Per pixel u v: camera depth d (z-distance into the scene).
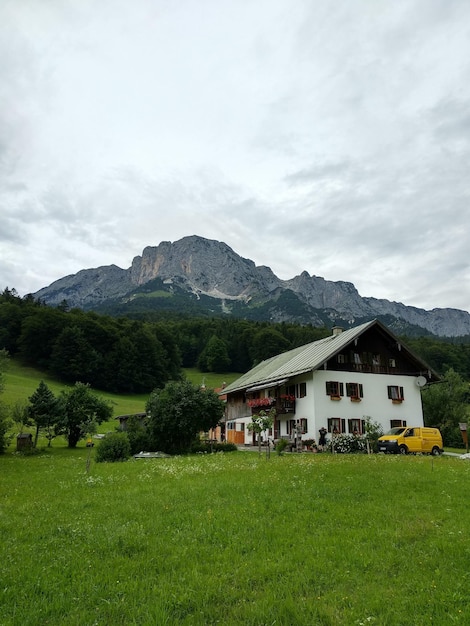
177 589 7.31
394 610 6.57
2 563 8.52
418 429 36.91
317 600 6.92
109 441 31.53
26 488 17.56
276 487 15.07
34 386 85.62
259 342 132.38
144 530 10.51
